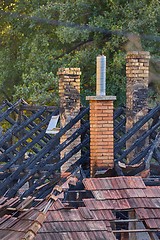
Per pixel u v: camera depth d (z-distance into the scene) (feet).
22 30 314.14
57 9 282.56
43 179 176.65
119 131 202.28
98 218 131.95
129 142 184.03
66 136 193.26
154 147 168.35
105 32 269.44
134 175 160.66
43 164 182.09
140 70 187.01
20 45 318.04
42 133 197.26
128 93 187.62
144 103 186.91
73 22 273.95
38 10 287.69
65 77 197.67
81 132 181.78
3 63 323.57
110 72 266.77
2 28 328.49
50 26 296.51
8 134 201.77
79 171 167.63
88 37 277.85
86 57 272.31
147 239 140.56
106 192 138.31
